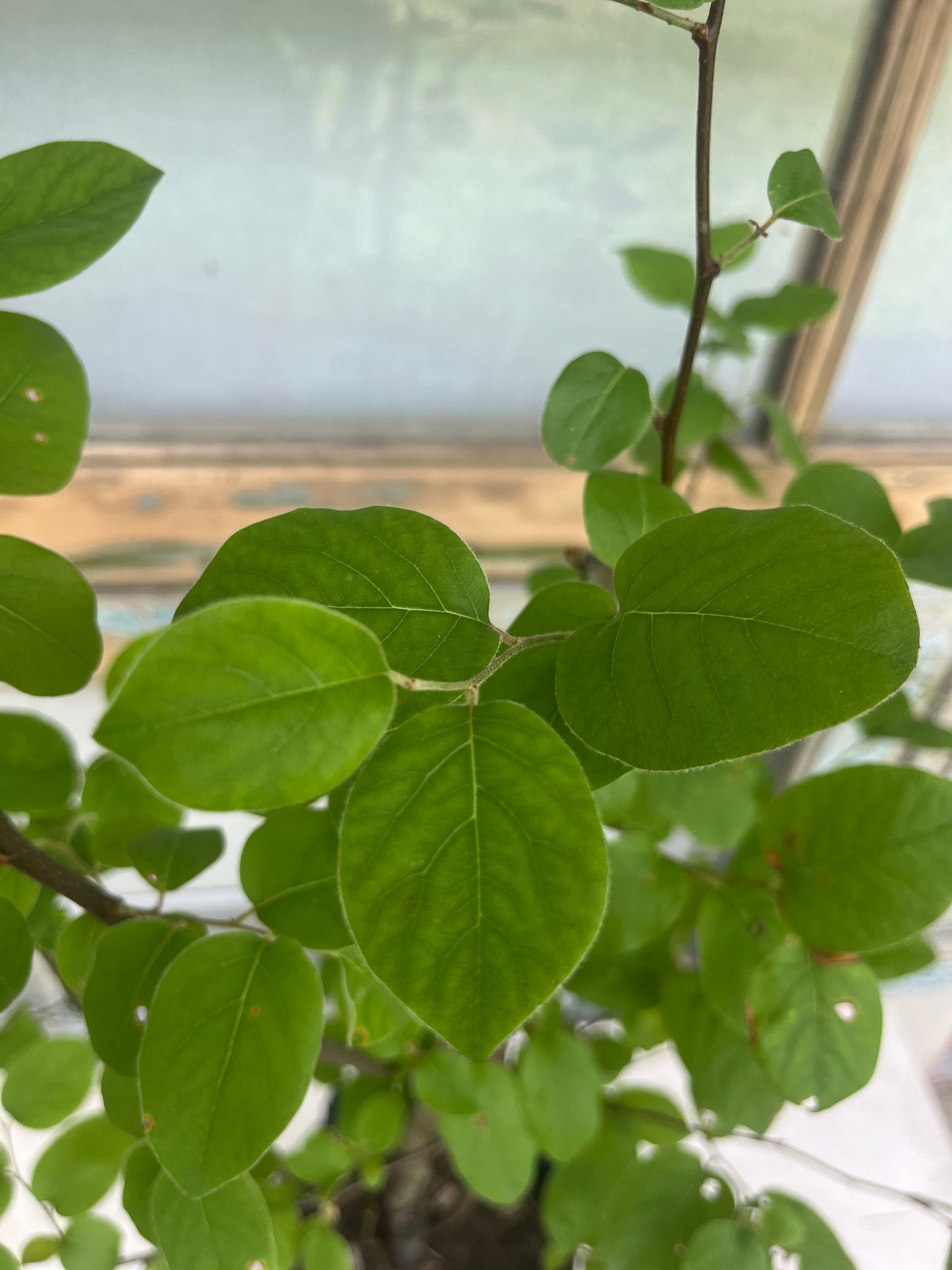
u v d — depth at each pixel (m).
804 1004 0.26
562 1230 0.37
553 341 0.46
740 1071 0.31
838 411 0.51
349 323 0.43
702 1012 0.32
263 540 0.18
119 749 0.13
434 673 0.17
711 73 0.20
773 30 0.36
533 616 0.20
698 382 0.37
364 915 0.14
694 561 0.16
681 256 0.36
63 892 0.23
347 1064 0.34
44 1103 0.28
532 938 0.14
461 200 0.40
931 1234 0.58
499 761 0.15
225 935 0.21
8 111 0.35
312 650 0.14
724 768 0.32
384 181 0.39
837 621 0.14
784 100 0.39
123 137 0.36
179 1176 0.18
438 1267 0.49
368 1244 0.49
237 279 0.40
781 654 0.14
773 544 0.15
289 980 0.20
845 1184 0.60
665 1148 0.35
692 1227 0.33
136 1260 0.31
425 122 0.37
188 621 0.13
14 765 0.26
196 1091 0.18
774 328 0.34
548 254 0.42
